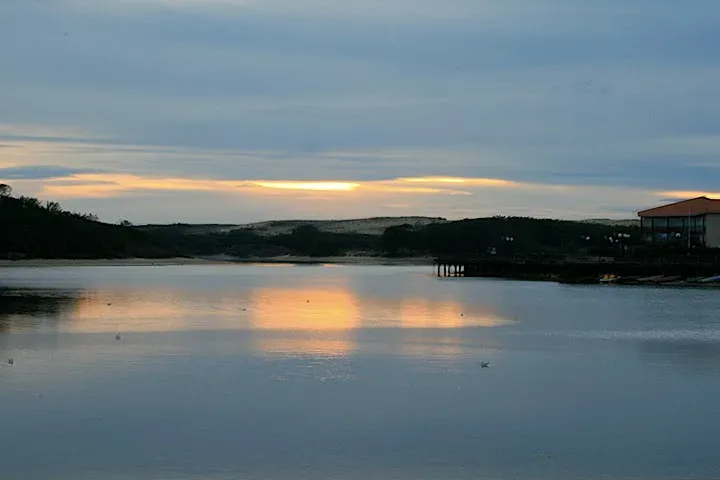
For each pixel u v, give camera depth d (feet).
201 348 127.03
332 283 342.44
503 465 68.74
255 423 80.69
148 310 194.70
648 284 303.89
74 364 110.83
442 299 241.35
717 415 84.84
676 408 87.92
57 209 629.51
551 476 66.13
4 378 100.32
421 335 147.43
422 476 66.08
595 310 199.62
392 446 73.61
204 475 65.98
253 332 149.59
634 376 105.60
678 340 140.67
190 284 319.47
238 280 361.30
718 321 172.14
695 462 69.51
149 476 65.62
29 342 132.26
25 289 271.90
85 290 269.23
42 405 86.74
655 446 73.92
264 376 103.19
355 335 146.51
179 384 97.71
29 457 69.87
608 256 432.25
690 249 350.02
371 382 100.22
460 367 111.75
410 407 87.56
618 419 83.25
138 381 99.19
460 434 77.46
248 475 66.03
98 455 70.54
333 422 81.30
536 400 91.35
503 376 105.19
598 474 66.59
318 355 120.67
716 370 110.01
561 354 124.16
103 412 84.23
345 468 67.82
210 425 79.87
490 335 147.95
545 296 251.39
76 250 576.61
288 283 339.57
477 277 391.65
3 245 532.73
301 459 69.92
